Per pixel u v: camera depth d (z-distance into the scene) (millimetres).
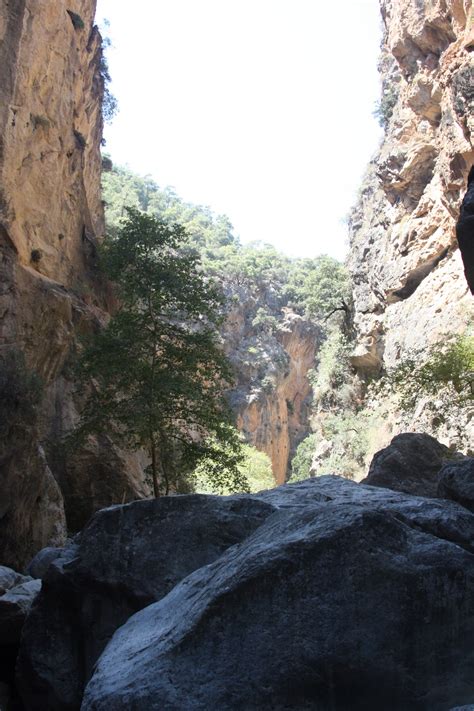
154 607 5871
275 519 5723
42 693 6926
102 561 7020
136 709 4629
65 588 7090
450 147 39094
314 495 7320
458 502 6723
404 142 49344
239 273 93125
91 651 6891
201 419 20438
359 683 4844
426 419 33906
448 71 38312
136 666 4914
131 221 22516
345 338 57812
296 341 91438
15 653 8688
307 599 4926
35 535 20781
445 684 4906
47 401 25797
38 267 27734
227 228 116812
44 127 28891
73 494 26359
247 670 4777
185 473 24391
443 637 4969
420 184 48875
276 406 83625
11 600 8742
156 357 20938
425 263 46312
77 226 33000
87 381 22250
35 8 27828
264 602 4918
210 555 6934
